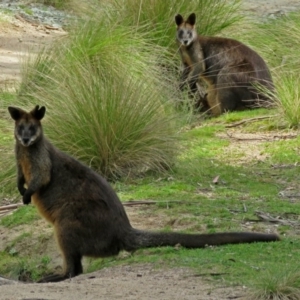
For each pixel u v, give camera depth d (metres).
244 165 18.95
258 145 20.48
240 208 15.50
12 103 20.91
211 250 12.77
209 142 20.62
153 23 25.05
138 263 12.40
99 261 13.40
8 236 15.36
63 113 17.97
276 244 12.95
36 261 14.23
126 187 17.20
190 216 14.94
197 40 24.47
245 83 24.16
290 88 22.58
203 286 11.04
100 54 21.42
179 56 24.89
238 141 20.91
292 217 14.99
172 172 18.05
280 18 29.20
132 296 10.45
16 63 26.98
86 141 17.78
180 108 22.17
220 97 24.38
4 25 31.42
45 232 15.05
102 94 18.00
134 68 21.69
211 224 14.37
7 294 10.52
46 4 34.53
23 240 14.99
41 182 13.22
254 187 17.30
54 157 13.37
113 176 17.70
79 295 10.47
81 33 22.94
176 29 24.70
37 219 15.68
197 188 17.14
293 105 21.91
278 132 21.56
